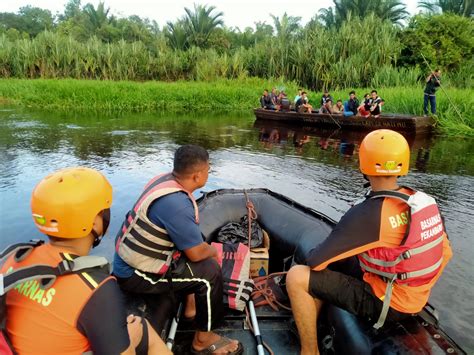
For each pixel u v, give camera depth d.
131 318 1.82
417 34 25.58
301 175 7.99
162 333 2.36
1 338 1.33
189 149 2.32
